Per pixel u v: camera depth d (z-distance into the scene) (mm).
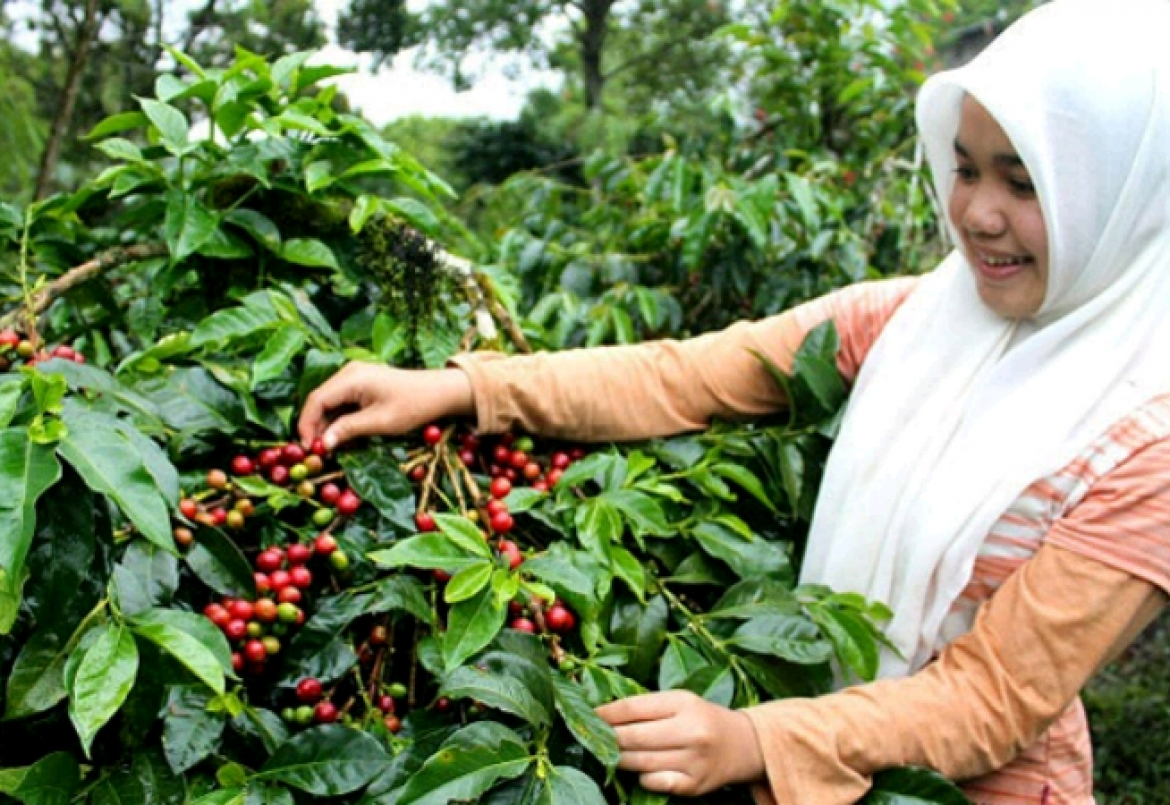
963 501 957
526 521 1043
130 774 811
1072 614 865
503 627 901
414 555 854
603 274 2107
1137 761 2395
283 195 1206
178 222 1105
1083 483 912
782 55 2346
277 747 841
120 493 738
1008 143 923
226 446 1028
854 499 1045
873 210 2252
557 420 1107
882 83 2344
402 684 973
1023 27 963
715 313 2221
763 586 1013
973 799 974
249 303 1075
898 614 995
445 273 1219
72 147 2578
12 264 1365
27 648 772
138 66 2598
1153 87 907
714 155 2389
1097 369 938
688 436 1176
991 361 1006
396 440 1062
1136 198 920
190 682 830
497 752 779
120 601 812
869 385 1086
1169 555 862
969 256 999
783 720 868
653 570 1071
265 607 881
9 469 720
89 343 1271
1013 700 877
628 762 824
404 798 739
